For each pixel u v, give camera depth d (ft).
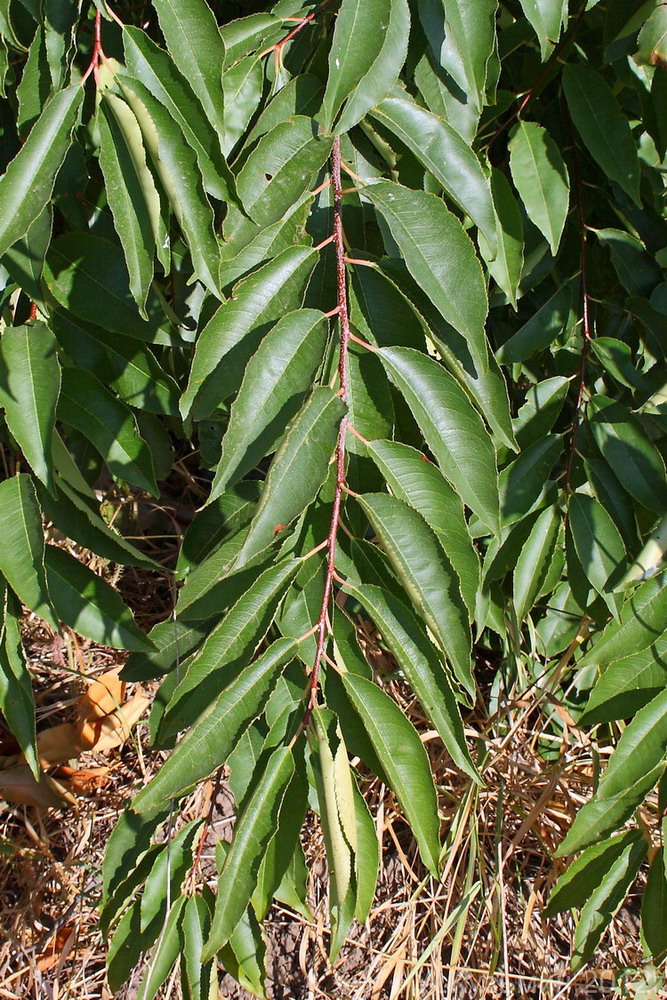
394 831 4.33
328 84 2.83
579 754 4.34
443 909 4.17
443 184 2.94
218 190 2.84
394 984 3.98
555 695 4.29
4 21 2.94
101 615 3.22
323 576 2.94
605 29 3.32
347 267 2.97
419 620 2.97
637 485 3.54
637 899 4.28
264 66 3.10
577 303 3.76
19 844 4.21
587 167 3.76
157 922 3.19
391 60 2.90
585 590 3.68
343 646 2.94
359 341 2.86
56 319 3.16
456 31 2.92
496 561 3.72
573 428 3.67
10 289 3.10
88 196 3.18
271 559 2.93
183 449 5.27
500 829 4.04
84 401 3.16
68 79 2.81
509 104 3.39
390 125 2.96
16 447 3.18
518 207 3.39
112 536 3.15
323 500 2.94
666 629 3.50
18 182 2.74
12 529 3.04
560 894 3.61
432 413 2.89
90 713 4.28
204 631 3.26
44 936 4.06
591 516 3.58
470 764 2.86
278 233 2.99
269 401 2.78
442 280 2.88
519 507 3.62
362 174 3.18
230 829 4.29
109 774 4.43
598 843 3.58
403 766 2.89
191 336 3.59
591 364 3.79
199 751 2.79
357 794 2.96
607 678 3.53
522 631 4.52
